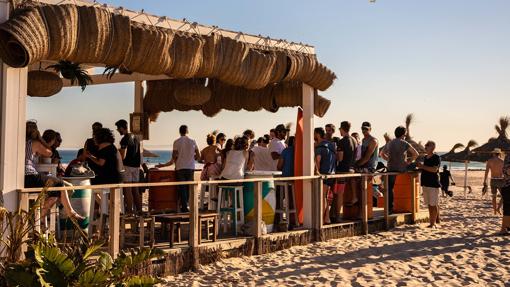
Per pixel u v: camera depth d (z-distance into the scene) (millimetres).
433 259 8383
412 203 12156
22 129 6238
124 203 9656
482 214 14289
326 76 9844
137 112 12469
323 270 7625
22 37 5555
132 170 9617
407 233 10867
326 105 11227
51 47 5965
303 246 9344
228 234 8961
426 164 11711
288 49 9250
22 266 4953
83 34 6258
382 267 7828
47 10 5941
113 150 8453
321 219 9781
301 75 9312
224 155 9695
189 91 9180
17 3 5965
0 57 5844
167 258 7352
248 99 11648
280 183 9711
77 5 6477
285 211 9617
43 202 6500
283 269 7660
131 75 11406
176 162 9992
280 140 10805
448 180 19000
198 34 7738
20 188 6203
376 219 11125
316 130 10430
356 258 8422
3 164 6078
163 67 7082
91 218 8062
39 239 5402
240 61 8031
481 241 9914
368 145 11070
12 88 6141
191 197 7680
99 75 11773
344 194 11117
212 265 7836
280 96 11203
